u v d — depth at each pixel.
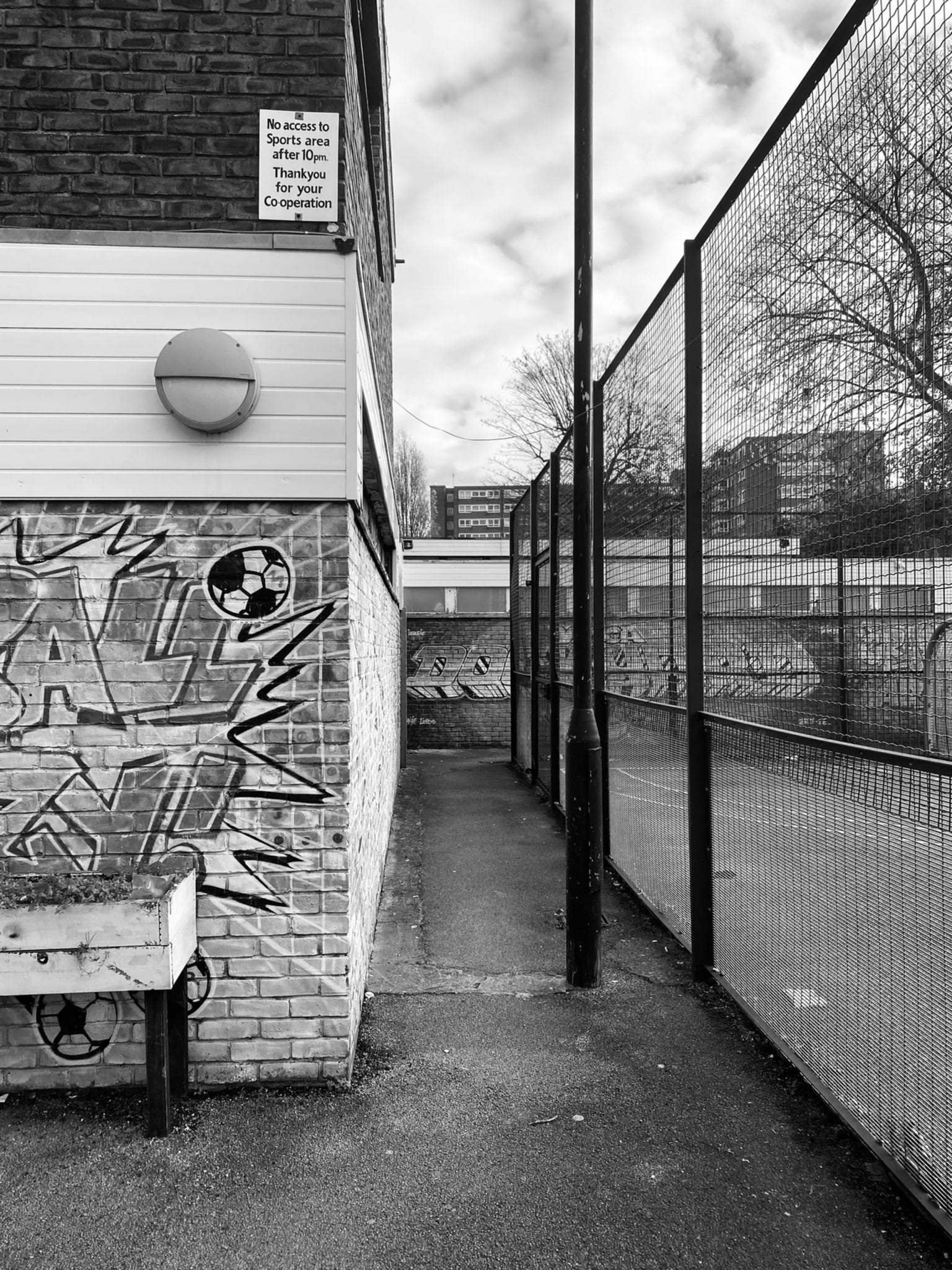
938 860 2.28
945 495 2.21
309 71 3.21
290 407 3.20
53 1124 2.92
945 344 2.19
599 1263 2.24
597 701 6.62
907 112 2.32
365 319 3.96
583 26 4.06
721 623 3.91
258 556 3.23
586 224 4.16
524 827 8.28
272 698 3.23
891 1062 2.56
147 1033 2.84
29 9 3.15
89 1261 2.27
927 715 2.33
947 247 2.17
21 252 3.12
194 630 3.21
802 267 3.00
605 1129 2.88
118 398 3.15
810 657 3.01
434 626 15.23
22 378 3.12
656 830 5.13
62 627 3.18
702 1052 3.44
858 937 2.74
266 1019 3.21
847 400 2.70
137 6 3.17
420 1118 2.96
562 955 4.64
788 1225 2.38
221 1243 2.33
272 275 3.19
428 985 4.20
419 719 15.20
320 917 3.22
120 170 3.18
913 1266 2.22
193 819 3.21
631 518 5.61
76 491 3.14
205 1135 2.86
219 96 3.20
